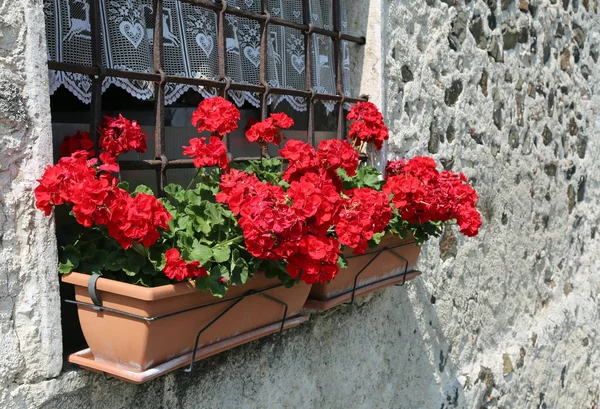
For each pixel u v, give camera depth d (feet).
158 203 4.55
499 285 11.96
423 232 7.55
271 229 4.85
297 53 7.77
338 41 8.13
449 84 9.95
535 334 13.10
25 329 4.60
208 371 6.10
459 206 7.13
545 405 13.57
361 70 8.50
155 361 4.84
